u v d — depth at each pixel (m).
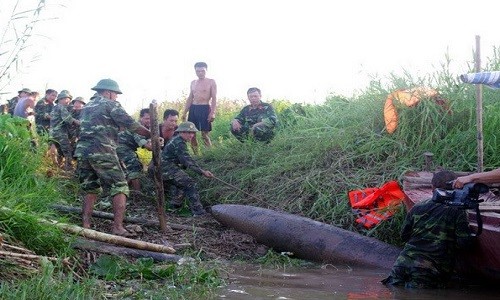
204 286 6.70
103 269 6.64
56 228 6.79
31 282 5.52
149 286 6.51
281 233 9.05
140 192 11.20
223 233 9.66
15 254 6.04
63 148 12.62
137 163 11.34
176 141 10.88
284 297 6.31
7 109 14.70
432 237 7.04
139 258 7.31
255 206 10.71
